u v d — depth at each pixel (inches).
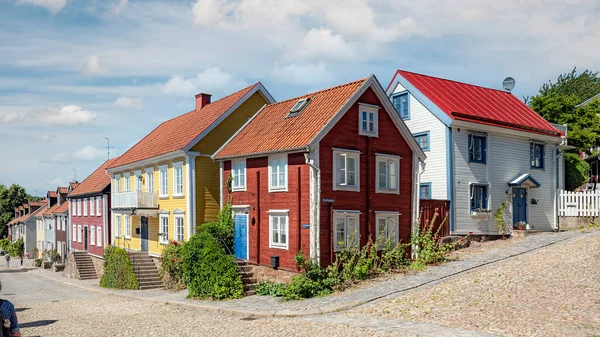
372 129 940.0
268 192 936.3
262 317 699.4
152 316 780.6
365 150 921.5
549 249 888.3
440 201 1029.8
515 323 520.1
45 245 2655.0
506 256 874.8
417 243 950.4
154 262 1258.6
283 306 744.3
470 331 506.6
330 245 856.9
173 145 1211.9
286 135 925.8
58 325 751.1
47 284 1541.6
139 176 1393.9
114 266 1273.4
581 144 1510.8
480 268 811.4
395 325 556.7
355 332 540.7
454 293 677.9
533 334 480.1
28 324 780.0
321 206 848.9
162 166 1248.8
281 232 906.7
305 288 791.7
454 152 1061.8
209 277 904.3
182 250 979.3
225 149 1060.5
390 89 1203.9
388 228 944.3
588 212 1190.3
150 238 1311.5
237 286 891.4
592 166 1619.1
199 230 1023.6
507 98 1318.9
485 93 1277.1
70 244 2068.2
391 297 704.4
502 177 1138.0
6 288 1477.6
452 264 872.3
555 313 541.3
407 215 978.7
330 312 674.8
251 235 971.9
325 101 954.1
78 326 728.3
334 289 806.5
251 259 967.6
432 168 1090.1
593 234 995.9
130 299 1023.6
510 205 1141.7
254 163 974.4
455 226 1044.5
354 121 908.6
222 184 1057.5
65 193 2544.3
